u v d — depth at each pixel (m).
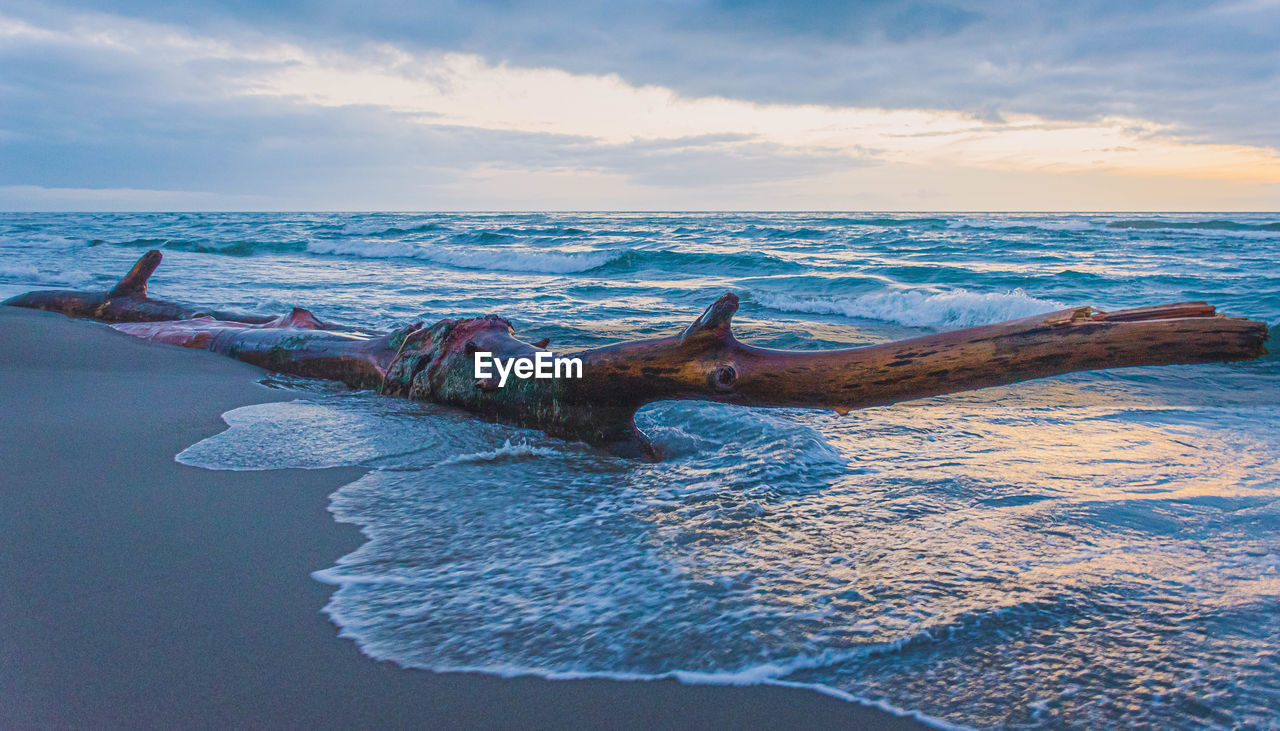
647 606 2.05
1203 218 69.69
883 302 10.79
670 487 3.08
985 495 2.97
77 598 2.02
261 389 4.71
